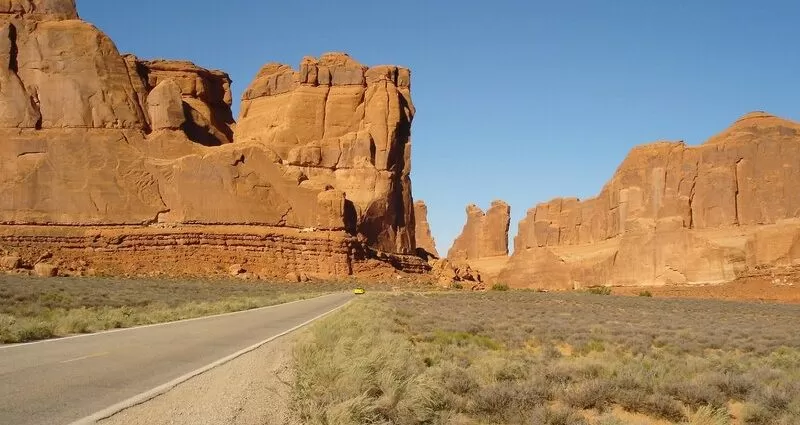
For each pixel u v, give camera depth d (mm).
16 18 96562
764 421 11008
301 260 95062
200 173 94625
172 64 124625
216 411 9242
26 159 89375
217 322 26594
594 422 10336
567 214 169375
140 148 95500
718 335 28422
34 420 8062
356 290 65125
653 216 128625
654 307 57250
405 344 16594
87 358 13836
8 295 34062
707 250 112875
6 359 13141
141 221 91062
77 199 89438
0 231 84875
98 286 52062
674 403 11180
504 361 14914
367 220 114312
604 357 18469
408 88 133000
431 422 9711
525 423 9781
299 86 125562
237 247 92500
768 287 93375
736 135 129125
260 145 101438
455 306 44781
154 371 12500
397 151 123812
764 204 121062
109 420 8281
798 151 122438
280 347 17828
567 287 137750
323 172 116812
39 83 93812
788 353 22109
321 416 8891
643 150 141000
